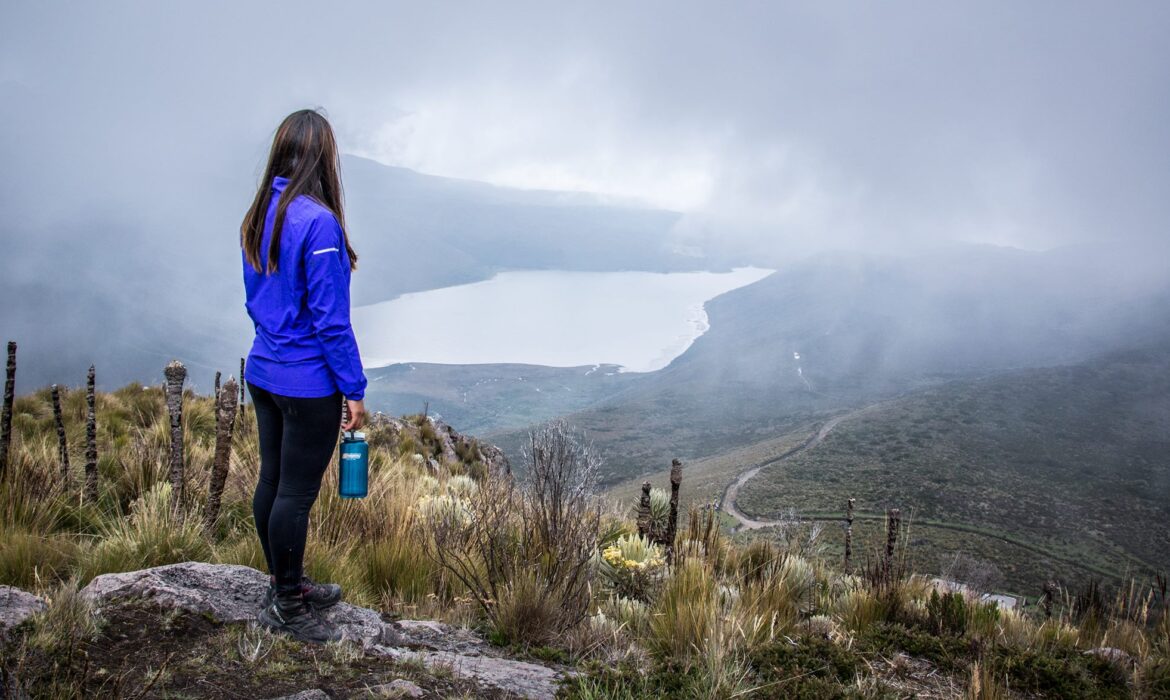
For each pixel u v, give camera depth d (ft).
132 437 28.14
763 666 12.64
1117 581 395.14
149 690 8.09
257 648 9.43
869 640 14.69
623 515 25.07
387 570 16.05
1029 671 13.74
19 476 18.07
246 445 25.44
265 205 9.95
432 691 9.37
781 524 24.98
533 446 16.01
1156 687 14.34
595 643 13.07
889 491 570.46
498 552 15.26
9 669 7.79
